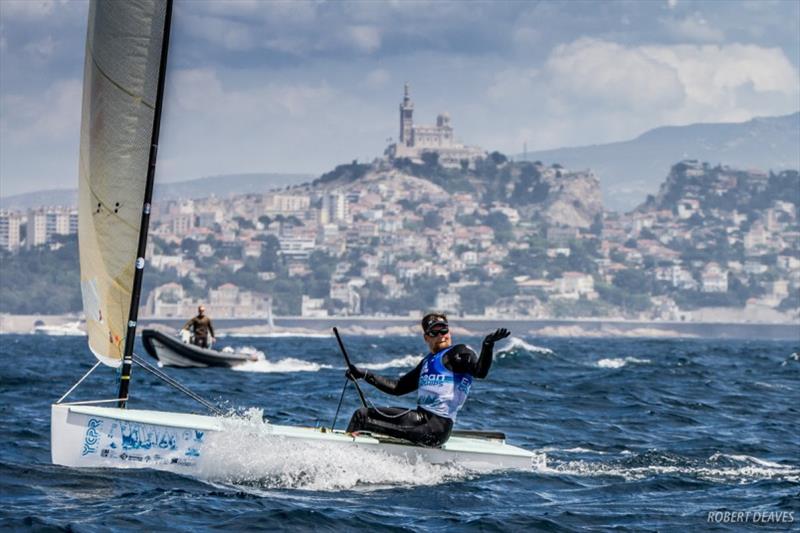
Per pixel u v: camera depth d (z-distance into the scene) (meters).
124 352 52.38
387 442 49.16
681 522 42.41
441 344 50.31
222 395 99.31
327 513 41.75
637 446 66.06
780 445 67.31
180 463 47.91
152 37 51.78
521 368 155.50
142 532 38.78
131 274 52.22
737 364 183.25
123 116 51.97
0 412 76.50
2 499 43.16
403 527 40.38
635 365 173.25
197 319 152.50
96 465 48.03
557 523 41.66
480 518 41.78
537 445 66.12
